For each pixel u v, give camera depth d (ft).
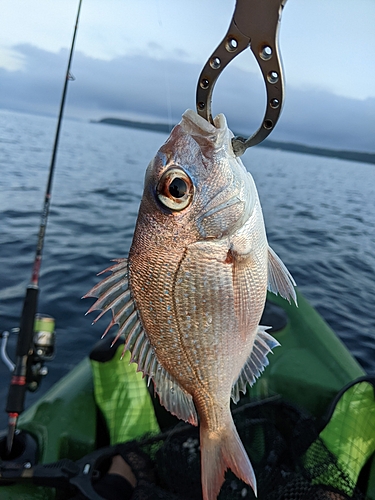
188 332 0.72
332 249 4.71
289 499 1.05
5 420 1.72
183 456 1.11
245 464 0.75
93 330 2.46
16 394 1.20
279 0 0.55
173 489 1.08
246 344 0.76
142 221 0.70
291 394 1.50
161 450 1.13
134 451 1.15
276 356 1.67
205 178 0.68
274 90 0.59
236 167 0.70
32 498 1.07
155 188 0.68
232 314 0.73
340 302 3.23
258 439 1.18
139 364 0.72
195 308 0.72
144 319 0.71
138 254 0.70
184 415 0.75
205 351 0.73
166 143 0.69
